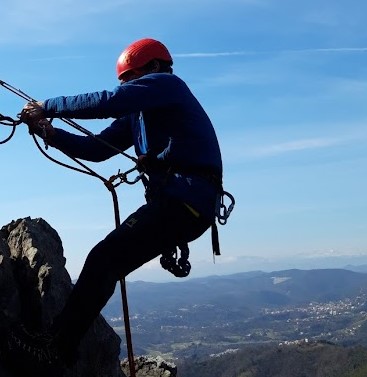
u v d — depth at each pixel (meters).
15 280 6.04
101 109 4.71
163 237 4.84
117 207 5.18
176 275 5.01
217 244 5.11
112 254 4.80
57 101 4.81
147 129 5.06
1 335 5.34
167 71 5.30
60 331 4.88
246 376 146.00
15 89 4.99
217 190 5.04
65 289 6.21
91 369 6.12
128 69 5.21
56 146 5.73
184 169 4.94
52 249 6.58
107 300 4.91
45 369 4.96
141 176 5.08
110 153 5.89
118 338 6.58
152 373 8.48
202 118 5.09
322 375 137.12
